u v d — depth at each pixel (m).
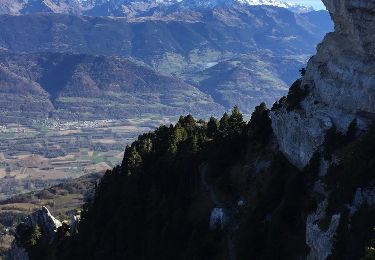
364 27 62.97
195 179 90.94
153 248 81.19
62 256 102.12
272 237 60.47
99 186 120.00
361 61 63.03
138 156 110.00
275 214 62.06
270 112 84.88
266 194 67.75
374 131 54.06
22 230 121.88
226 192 83.25
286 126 74.62
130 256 86.62
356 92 62.50
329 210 52.12
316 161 62.50
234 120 111.50
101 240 93.56
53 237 115.88
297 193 61.97
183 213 80.88
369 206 48.06
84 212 114.44
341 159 57.81
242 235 65.12
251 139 89.06
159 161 101.44
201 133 111.88
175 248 78.88
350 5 64.25
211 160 91.69
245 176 82.56
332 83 66.88
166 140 114.00
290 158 72.44
